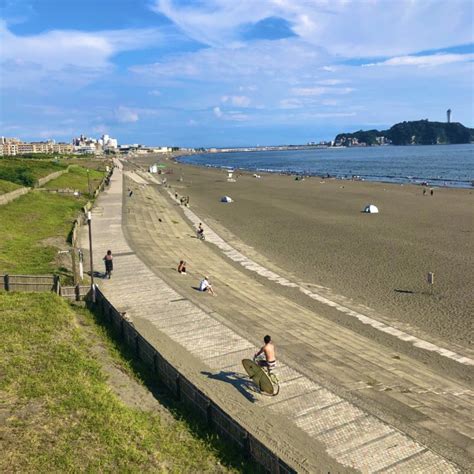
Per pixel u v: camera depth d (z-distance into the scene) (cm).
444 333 2566
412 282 3453
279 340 2180
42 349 1819
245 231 5588
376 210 6719
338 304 3038
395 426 1446
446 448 1340
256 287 3331
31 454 1185
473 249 4378
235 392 1655
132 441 1305
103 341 2020
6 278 2492
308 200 8275
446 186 10381
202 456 1288
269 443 1349
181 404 1574
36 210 5234
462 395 1814
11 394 1470
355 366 1967
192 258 4062
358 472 1228
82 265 3183
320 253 4400
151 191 9625
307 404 1580
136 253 3809
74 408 1416
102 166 15788
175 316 2414
